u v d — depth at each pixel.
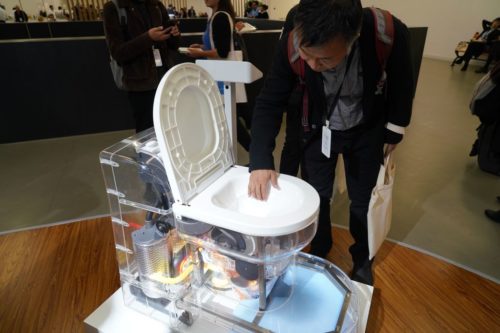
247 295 0.94
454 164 2.40
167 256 0.90
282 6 9.74
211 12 2.03
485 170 2.24
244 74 0.86
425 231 1.66
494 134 2.04
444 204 1.90
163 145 0.72
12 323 1.15
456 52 6.21
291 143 1.24
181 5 8.80
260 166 0.90
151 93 1.88
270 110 1.00
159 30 1.67
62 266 1.41
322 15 0.64
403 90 0.94
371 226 1.12
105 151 0.87
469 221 1.74
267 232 0.68
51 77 2.73
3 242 1.55
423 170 2.31
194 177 0.80
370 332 1.12
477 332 1.12
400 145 2.73
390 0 7.80
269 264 0.86
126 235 0.97
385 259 1.45
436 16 7.06
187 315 0.92
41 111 2.79
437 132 3.01
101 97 2.92
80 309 1.20
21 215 1.79
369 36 0.83
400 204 1.90
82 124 2.95
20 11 5.30
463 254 1.50
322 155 1.14
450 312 1.20
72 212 1.81
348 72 0.89
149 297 0.97
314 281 1.04
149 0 1.80
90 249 1.51
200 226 0.78
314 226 0.75
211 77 0.87
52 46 2.64
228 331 0.90
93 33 5.14
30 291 1.28
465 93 4.32
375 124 1.02
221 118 0.92
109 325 0.94
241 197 0.90
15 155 2.56
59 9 6.12
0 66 2.57
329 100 0.97
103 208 1.84
